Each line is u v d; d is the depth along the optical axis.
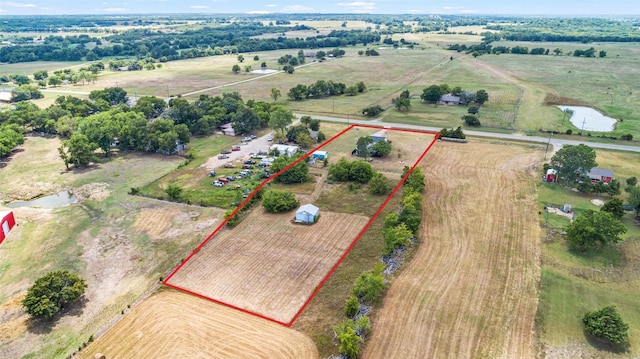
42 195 74.81
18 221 64.88
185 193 73.12
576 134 101.12
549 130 104.75
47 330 42.56
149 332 41.50
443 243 55.91
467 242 56.12
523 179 76.00
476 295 45.88
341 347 37.75
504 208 65.31
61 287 45.34
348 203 68.44
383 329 41.16
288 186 75.56
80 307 45.69
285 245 56.41
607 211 60.78
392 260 52.22
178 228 61.56
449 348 38.94
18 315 44.84
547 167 78.50
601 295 45.97
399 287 47.19
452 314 43.06
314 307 44.66
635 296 45.78
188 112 107.81
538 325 41.66
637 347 38.97
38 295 43.62
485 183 74.62
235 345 39.66
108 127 95.06
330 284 48.28
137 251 56.00
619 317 39.88
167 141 91.69
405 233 54.19
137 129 95.00
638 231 58.12
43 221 64.81
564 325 41.69
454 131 99.81
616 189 67.62
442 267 50.78
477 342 39.59
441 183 75.00
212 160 89.75
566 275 49.19
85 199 72.44
